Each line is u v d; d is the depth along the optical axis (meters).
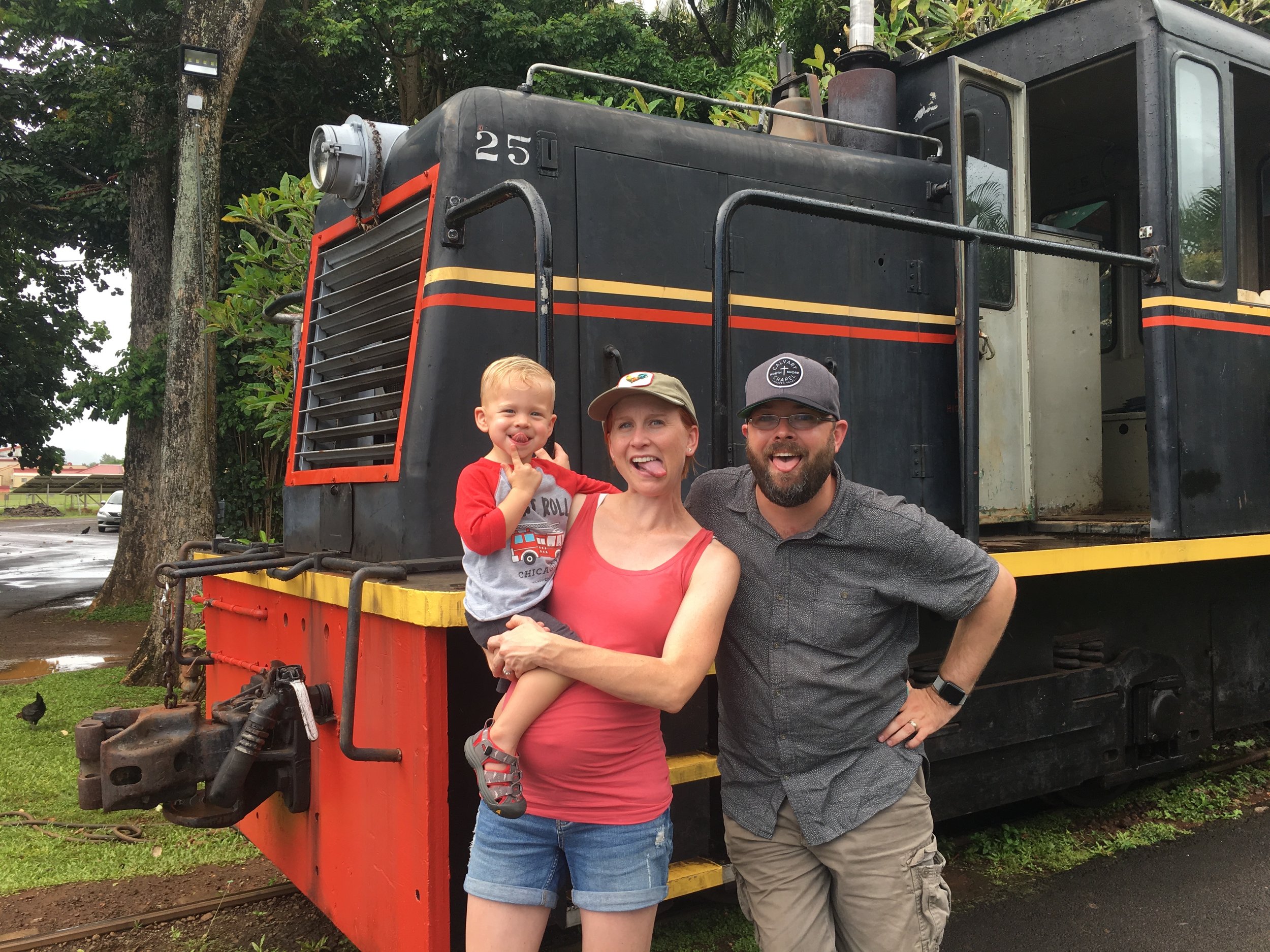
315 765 2.58
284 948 2.96
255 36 11.16
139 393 9.95
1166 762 3.69
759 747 1.85
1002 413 3.66
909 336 3.50
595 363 2.83
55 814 4.23
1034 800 4.08
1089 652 3.36
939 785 2.99
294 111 11.82
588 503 1.84
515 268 2.70
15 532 31.84
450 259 2.59
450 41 10.68
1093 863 3.49
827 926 1.84
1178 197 3.44
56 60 12.07
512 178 2.66
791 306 3.22
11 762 4.98
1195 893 3.22
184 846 3.84
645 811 1.65
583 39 11.14
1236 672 4.04
